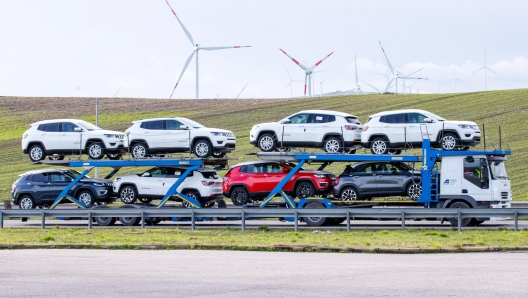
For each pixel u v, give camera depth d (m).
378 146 25.03
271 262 15.16
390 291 11.26
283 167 25.91
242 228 23.55
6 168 51.06
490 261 14.99
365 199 24.97
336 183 25.25
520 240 18.48
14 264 15.12
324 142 25.50
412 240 18.80
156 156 27.69
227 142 27.09
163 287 11.90
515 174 41.78
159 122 27.44
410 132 24.61
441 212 21.94
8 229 24.86
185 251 17.80
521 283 11.93
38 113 74.44
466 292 11.12
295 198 25.98
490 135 51.41
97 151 28.47
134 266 14.63
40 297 11.13
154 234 22.03
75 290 11.70
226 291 11.45
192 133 26.98
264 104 75.44
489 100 65.62
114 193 28.83
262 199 26.19
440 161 24.16
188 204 27.00
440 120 24.56
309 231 22.56
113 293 11.39
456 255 16.31
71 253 17.47
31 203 29.11
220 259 15.82
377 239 19.28
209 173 27.44
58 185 28.92
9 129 67.12
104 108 76.31
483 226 23.55
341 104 70.69
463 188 23.48
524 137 49.91
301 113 26.05
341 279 12.53
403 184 24.47
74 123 28.83
